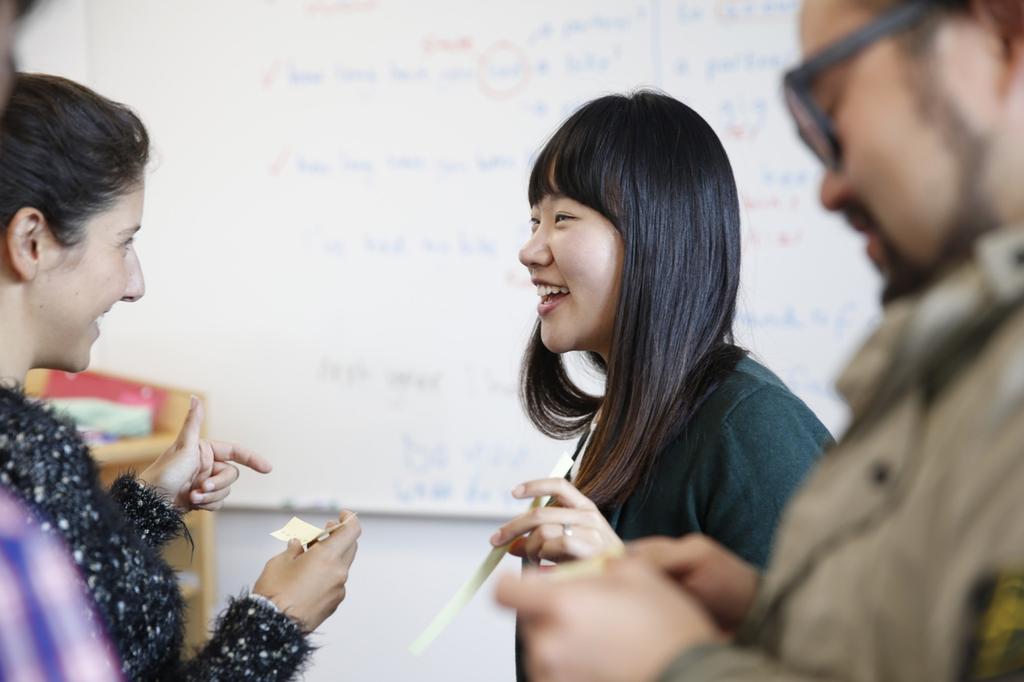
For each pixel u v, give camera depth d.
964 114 0.43
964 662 0.38
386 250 2.27
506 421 2.24
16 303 0.84
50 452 0.74
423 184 2.24
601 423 1.07
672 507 0.99
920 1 0.44
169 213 2.36
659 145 1.05
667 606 0.46
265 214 2.32
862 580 0.44
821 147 0.50
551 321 1.12
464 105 2.21
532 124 2.18
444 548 2.28
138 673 0.78
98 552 0.74
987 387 0.41
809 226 2.05
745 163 2.07
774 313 2.08
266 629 0.87
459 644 2.29
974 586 0.38
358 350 2.29
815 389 2.07
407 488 2.29
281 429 2.33
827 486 0.49
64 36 2.37
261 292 2.33
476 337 2.24
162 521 1.09
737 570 0.64
